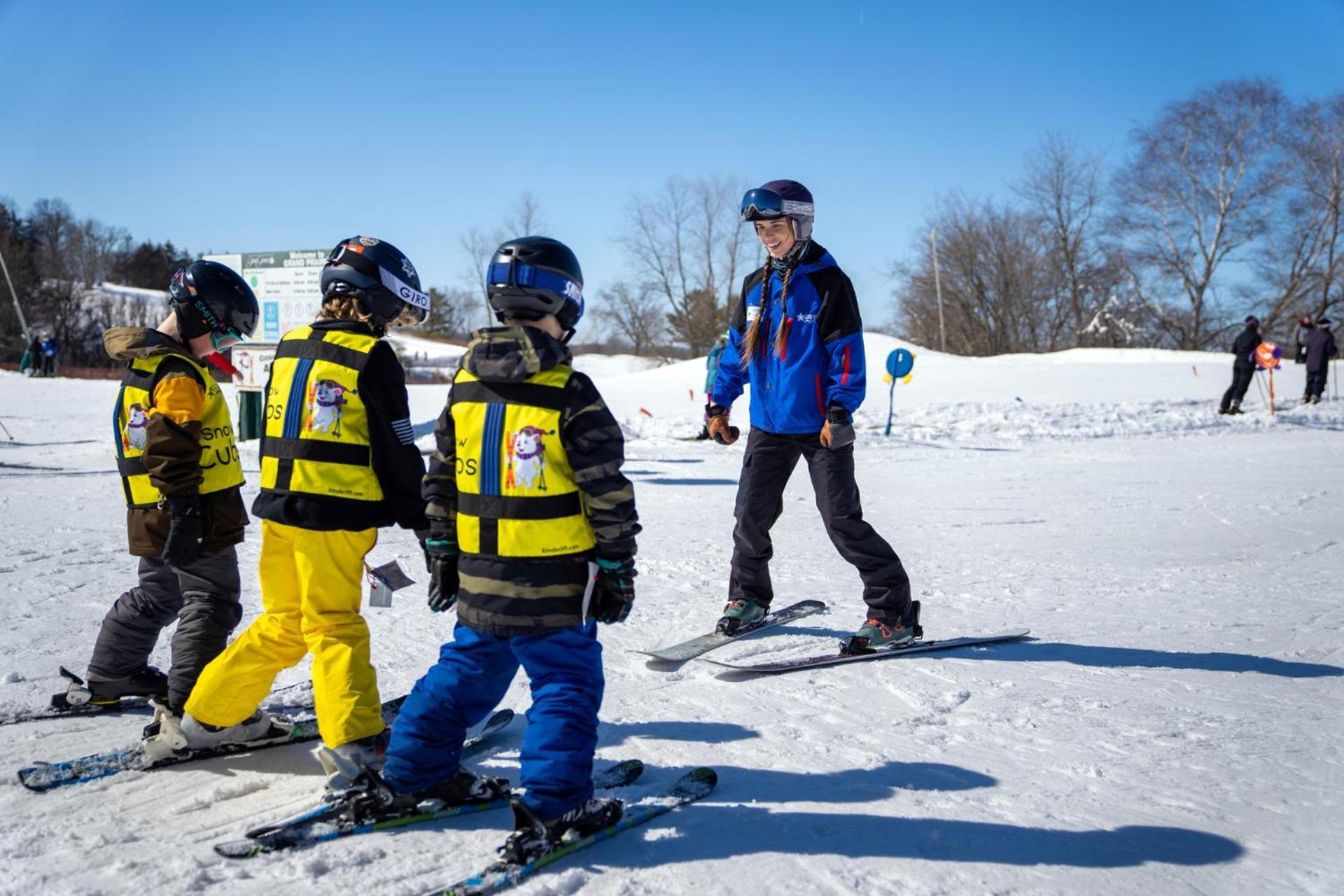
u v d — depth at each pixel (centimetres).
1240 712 362
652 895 232
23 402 2153
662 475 1130
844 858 251
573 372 252
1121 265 5066
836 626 489
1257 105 4656
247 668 302
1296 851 257
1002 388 2331
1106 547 702
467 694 265
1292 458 1245
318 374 288
